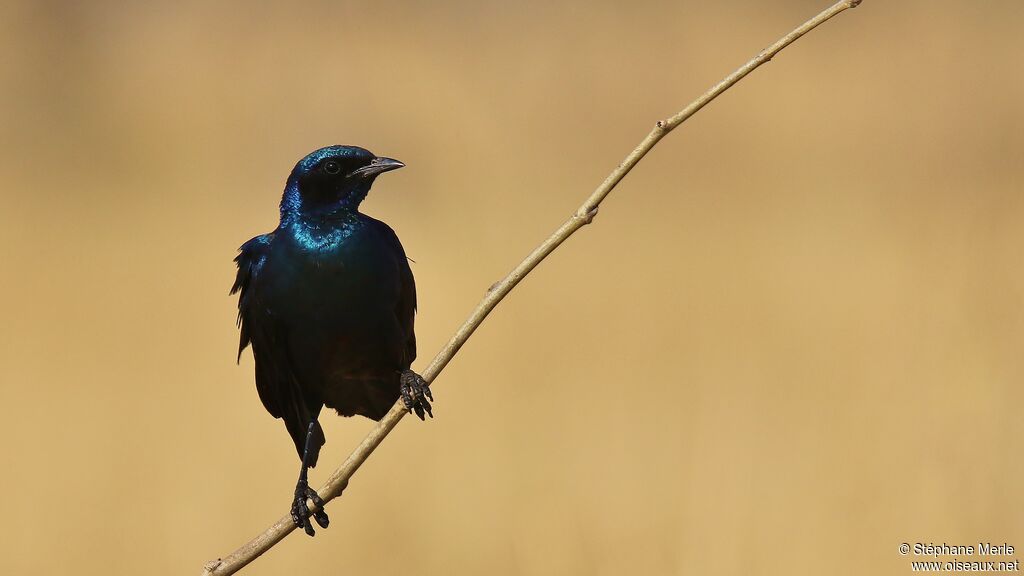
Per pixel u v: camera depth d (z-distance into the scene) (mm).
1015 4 23500
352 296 6070
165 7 26047
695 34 23562
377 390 6418
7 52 23656
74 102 21734
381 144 19344
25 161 19016
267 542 4895
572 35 24125
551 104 20906
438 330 11859
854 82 21078
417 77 22062
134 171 18828
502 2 25938
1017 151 17688
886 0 24250
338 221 6125
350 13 25688
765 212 16172
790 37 4445
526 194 16750
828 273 12586
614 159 18922
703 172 18375
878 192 16531
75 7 25156
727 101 20844
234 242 15250
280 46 23688
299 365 6258
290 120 20484
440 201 16234
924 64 21422
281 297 6129
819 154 18562
